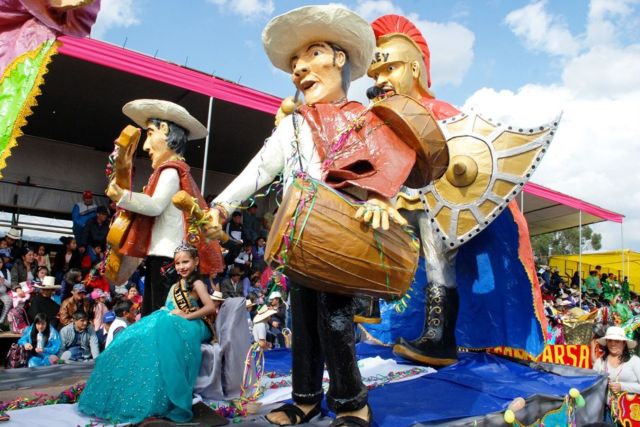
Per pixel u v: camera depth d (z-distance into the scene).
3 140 2.74
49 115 11.30
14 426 2.66
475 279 4.98
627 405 5.21
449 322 4.50
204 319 3.26
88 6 3.01
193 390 3.21
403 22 4.95
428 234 4.62
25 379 3.98
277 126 3.07
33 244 12.83
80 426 2.71
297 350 2.92
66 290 8.66
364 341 6.07
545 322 4.62
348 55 3.07
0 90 2.80
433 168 2.81
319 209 2.32
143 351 2.89
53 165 12.84
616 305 17.25
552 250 50.69
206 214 2.68
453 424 2.95
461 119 4.51
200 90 8.45
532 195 15.94
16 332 7.95
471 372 4.23
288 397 3.49
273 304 7.99
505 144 4.33
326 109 2.81
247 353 3.47
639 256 27.34
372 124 2.68
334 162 2.62
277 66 3.21
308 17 2.88
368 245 2.36
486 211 4.33
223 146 12.68
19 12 2.91
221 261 4.00
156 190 3.72
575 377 4.44
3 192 12.09
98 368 2.96
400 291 2.53
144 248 3.76
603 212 16.95
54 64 8.87
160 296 3.74
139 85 9.64
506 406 3.37
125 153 3.39
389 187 2.47
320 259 2.31
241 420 2.93
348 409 2.65
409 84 4.73
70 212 12.85
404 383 3.83
